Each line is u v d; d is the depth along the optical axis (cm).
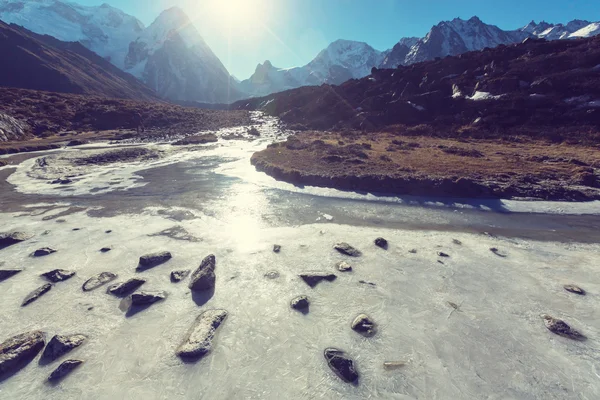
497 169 2167
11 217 1524
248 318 824
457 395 614
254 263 1096
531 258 1147
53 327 781
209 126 6316
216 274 1023
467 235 1366
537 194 1809
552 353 707
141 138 4688
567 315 829
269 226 1451
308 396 614
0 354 671
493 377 650
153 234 1334
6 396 608
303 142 3594
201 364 684
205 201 1819
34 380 642
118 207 1694
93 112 6050
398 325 798
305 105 7406
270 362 691
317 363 689
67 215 1561
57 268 1040
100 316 824
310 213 1638
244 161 3012
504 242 1291
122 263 1085
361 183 2033
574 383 634
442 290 945
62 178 2303
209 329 767
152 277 1002
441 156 2683
